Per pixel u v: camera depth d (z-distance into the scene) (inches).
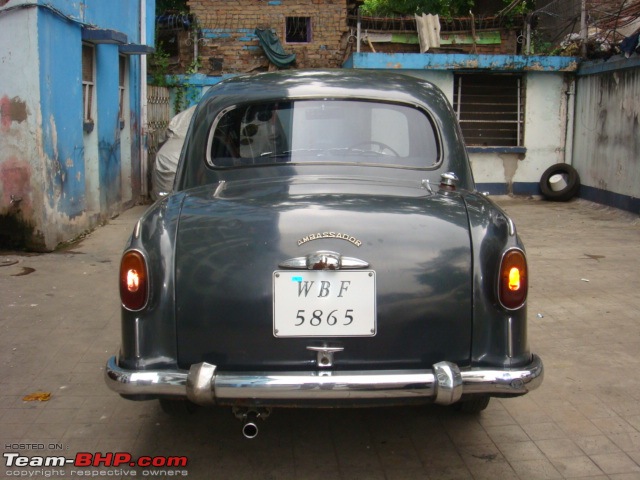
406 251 116.4
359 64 510.0
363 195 128.0
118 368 117.9
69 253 322.3
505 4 645.9
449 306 116.7
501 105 540.1
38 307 239.1
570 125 535.8
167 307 117.1
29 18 302.2
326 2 591.5
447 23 578.2
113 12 431.8
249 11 591.8
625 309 241.6
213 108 153.9
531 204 514.3
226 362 116.6
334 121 151.9
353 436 149.7
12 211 316.8
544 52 550.3
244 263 115.8
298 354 115.5
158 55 562.9
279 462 138.3
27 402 164.7
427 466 137.2
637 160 435.8
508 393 115.7
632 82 442.6
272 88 156.3
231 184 140.9
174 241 119.5
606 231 394.6
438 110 153.9
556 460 139.3
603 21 496.7
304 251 115.0
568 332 218.1
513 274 117.6
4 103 309.3
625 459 139.6
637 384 177.8
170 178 438.6
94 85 396.5
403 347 116.3
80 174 362.3
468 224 121.0
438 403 113.3
